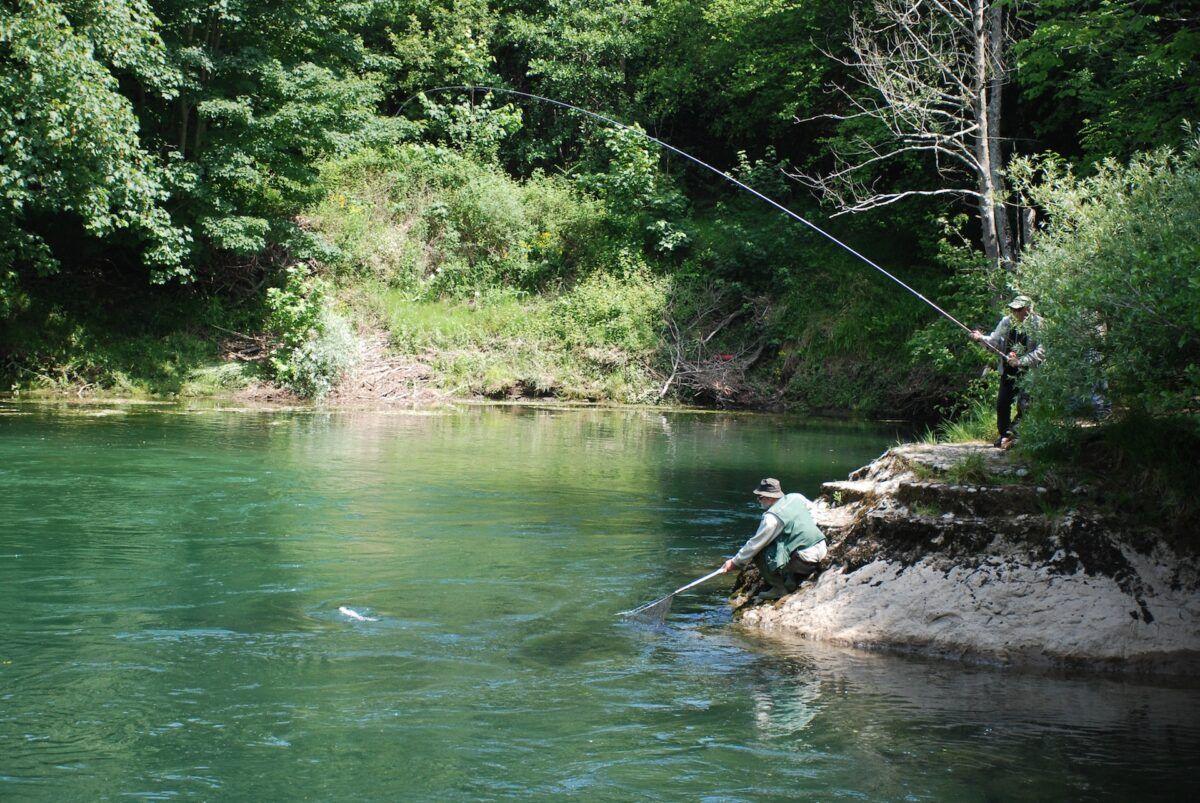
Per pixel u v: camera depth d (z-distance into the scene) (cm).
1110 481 719
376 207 2558
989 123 1820
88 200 1794
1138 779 472
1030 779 469
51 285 2188
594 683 587
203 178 2114
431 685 572
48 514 970
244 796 431
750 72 2662
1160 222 718
